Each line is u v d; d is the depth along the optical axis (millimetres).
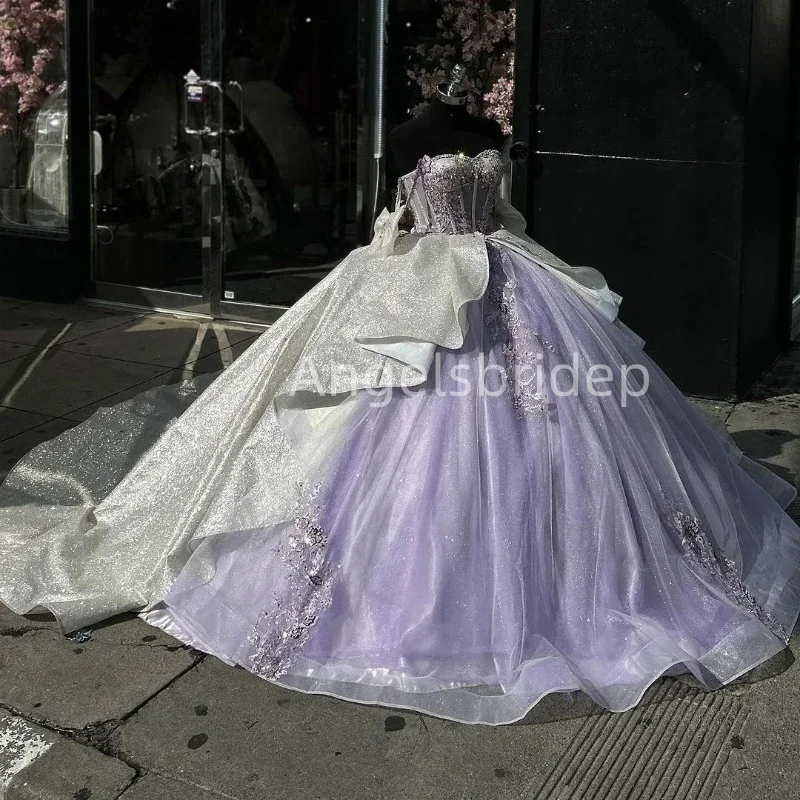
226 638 2895
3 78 7105
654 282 5289
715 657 2842
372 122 6234
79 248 7070
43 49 6941
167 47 6539
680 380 5363
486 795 2396
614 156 5219
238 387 3316
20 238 7156
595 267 5383
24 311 6914
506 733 2607
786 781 2461
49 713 2699
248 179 6555
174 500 3271
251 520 2947
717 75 4938
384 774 2461
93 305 7086
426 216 3322
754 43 4914
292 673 2768
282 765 2494
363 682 2719
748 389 5531
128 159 6816
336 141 6355
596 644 2803
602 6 5082
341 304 3150
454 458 2850
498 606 2752
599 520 2875
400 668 2729
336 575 2836
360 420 2975
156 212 6805
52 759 2510
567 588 2850
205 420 3330
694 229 5148
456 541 2773
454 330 2916
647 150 5148
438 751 2541
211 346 6172
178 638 3023
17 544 3447
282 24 6285
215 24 6398
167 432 3396
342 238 6488
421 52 5973
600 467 2908
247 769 2482
